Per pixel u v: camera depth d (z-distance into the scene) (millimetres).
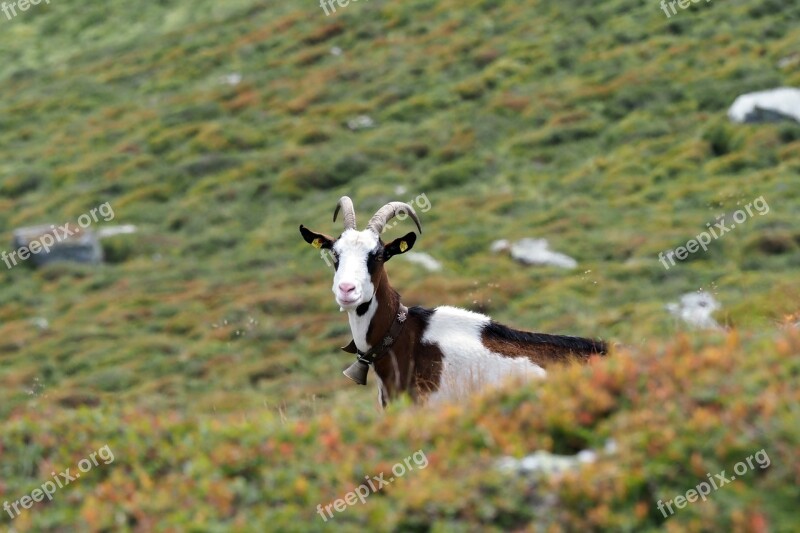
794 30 195875
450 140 184250
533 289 124938
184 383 108938
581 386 30766
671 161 161375
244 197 175750
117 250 161500
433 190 169250
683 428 27406
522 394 31672
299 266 146875
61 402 103625
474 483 27188
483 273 133000
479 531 25953
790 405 27047
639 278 123000
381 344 41469
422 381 41094
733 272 119375
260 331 121375
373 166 180125
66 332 129750
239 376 109000
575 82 195750
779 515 24656
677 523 25172
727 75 182875
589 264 130250
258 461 30625
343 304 40344
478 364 40906
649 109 181125
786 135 160625
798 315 48312
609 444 28234
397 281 131125
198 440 32812
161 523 27875
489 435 29531
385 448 30484
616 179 160375
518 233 145000
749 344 32219
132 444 33375
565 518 25781
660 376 30594
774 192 141125
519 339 41844
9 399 108188
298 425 32375
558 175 167625
